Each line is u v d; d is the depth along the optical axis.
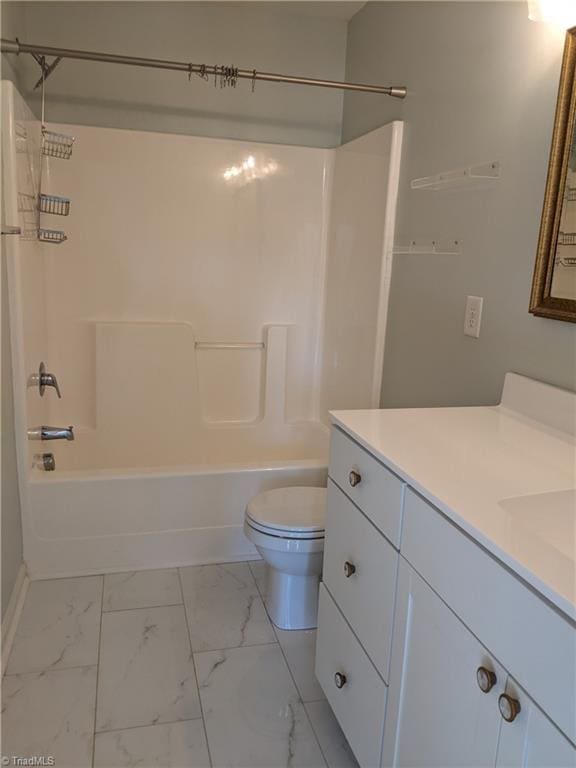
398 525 1.18
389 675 1.23
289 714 1.68
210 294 3.07
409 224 2.30
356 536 1.39
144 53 2.79
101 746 1.54
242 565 2.43
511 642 0.85
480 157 1.82
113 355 2.91
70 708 1.66
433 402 2.11
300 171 3.07
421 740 1.11
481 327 1.80
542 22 1.53
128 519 2.31
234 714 1.67
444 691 1.03
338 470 1.50
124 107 2.81
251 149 2.99
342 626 1.48
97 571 2.32
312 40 2.97
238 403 3.22
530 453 1.27
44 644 1.91
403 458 1.21
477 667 0.93
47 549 2.26
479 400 1.81
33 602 2.13
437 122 2.08
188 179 2.93
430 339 2.12
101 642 1.93
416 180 2.08
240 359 3.18
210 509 2.39
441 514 1.02
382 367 2.55
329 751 1.56
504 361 1.69
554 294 1.46
